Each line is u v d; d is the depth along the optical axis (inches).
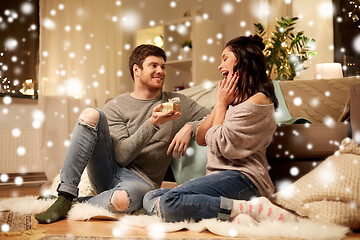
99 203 68.1
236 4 178.9
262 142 62.2
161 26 180.1
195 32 168.4
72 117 163.6
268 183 63.7
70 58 164.6
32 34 163.3
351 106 67.7
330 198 57.1
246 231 51.3
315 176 61.2
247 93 64.4
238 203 57.6
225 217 57.4
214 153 63.5
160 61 78.3
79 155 66.2
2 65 156.9
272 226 52.3
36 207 67.7
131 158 71.9
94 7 172.2
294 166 74.2
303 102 106.1
